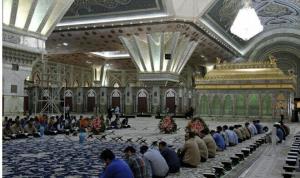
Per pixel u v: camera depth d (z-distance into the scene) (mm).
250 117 27250
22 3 20375
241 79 27688
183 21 29516
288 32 43281
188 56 34875
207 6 28562
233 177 6590
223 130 11789
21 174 6754
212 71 29359
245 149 9969
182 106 32344
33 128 14539
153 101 32906
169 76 33656
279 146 12125
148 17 29984
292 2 34000
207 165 7879
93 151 10102
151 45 32438
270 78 26922
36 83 36344
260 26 28047
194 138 7980
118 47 37812
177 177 6535
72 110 35031
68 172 6988
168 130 16109
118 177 4484
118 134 15672
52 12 22234
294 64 44906
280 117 26469
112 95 34312
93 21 31719
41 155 9289
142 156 5539
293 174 6859
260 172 7156
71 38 34688
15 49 20219
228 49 40625
